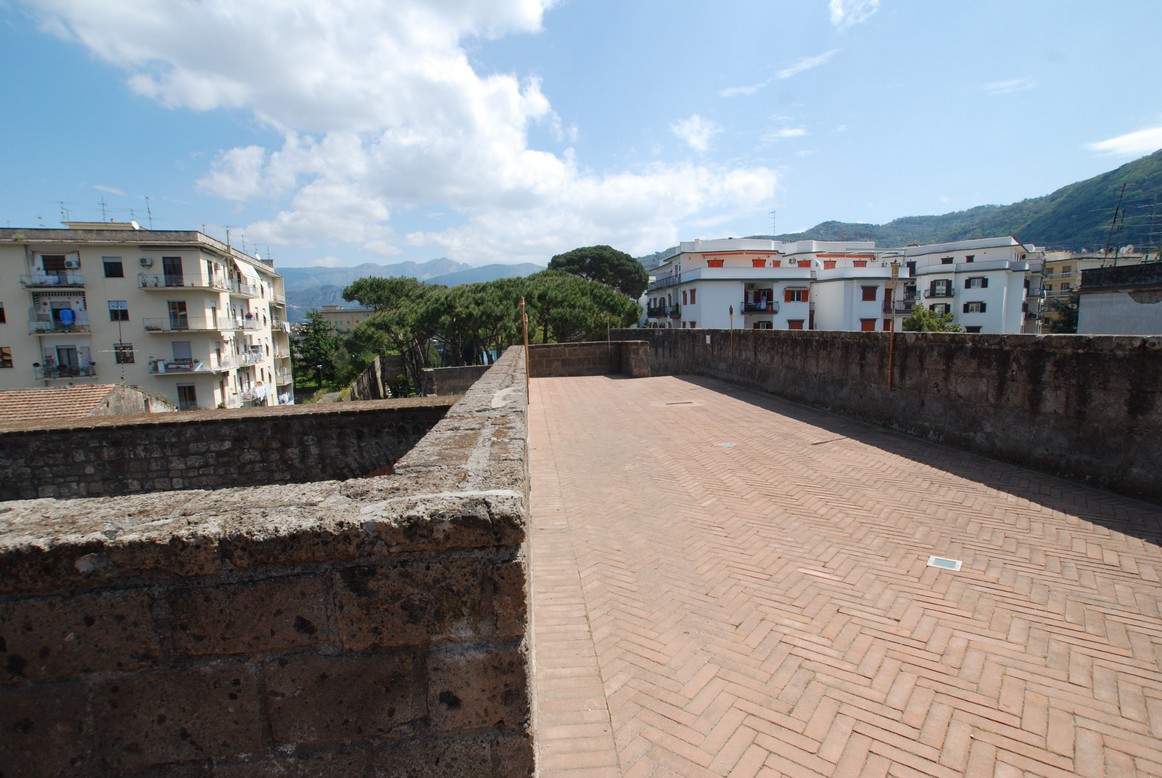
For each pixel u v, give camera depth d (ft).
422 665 5.04
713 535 15.44
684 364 57.77
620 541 15.30
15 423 21.58
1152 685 8.96
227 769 5.06
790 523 16.02
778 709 8.80
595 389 46.26
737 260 176.96
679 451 24.76
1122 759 7.63
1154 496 16.33
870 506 17.04
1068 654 9.79
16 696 4.88
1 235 107.65
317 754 5.08
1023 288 177.99
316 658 4.98
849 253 192.95
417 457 7.75
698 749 8.09
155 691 4.95
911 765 7.68
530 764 5.27
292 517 4.96
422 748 5.12
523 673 5.13
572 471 22.20
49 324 110.83
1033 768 7.54
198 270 118.52
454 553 4.97
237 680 4.96
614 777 7.64
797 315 157.89
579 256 192.44
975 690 9.03
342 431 22.15
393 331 115.75
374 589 4.91
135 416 22.43
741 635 10.77
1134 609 11.03
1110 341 17.30
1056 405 19.20
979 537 14.53
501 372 23.88
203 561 4.77
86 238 111.04
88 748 4.99
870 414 29.43
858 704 8.84
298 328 304.30
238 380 139.13
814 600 11.87
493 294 104.27
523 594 5.07
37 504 5.59
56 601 4.78
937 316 161.38
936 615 11.13
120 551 4.72
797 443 25.41
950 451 23.13
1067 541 14.05
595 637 10.87
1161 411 16.10
